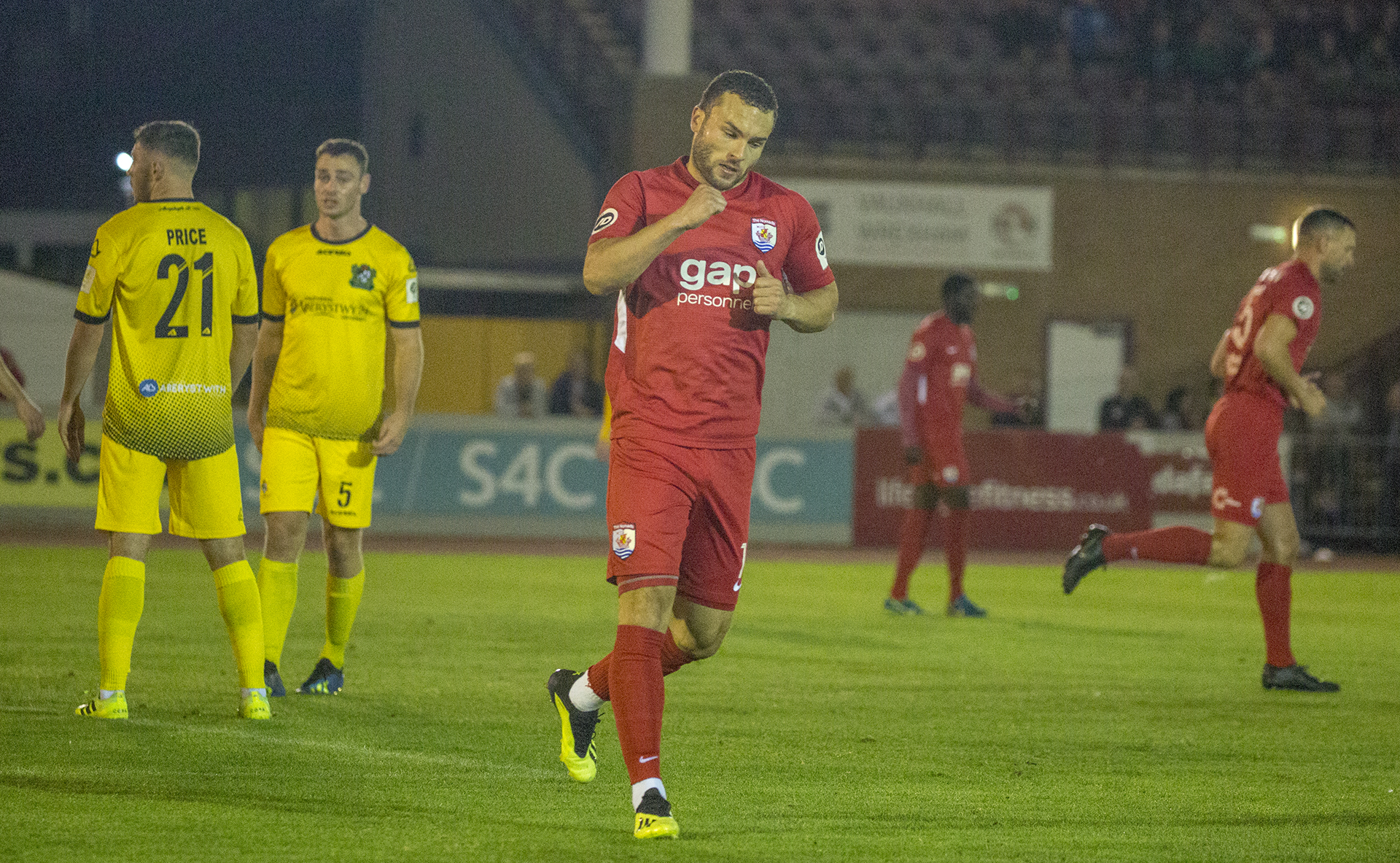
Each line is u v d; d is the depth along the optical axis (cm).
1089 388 8012
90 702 2067
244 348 2081
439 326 7669
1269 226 8100
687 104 7556
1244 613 4006
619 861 1362
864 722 2173
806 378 7856
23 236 8806
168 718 2027
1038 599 4278
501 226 8112
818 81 8544
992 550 6072
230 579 2034
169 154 2030
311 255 2234
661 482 1496
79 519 5644
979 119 8281
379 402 2281
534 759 1841
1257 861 1443
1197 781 1822
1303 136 8344
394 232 8562
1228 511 2652
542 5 8600
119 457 2005
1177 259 8050
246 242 2073
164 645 2747
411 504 5888
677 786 1712
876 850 1437
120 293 1991
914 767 1859
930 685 2558
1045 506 6103
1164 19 8875
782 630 3309
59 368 6425
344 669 2556
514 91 8025
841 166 7794
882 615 3688
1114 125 8112
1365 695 2577
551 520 5981
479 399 7712
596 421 6012
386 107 8575
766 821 1550
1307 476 6309
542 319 7744
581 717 1656
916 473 3734
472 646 2889
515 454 5962
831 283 1616
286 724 2009
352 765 1769
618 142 7638
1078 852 1454
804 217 1586
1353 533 6306
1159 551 2730
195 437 2009
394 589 3981
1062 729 2166
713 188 1450
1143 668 2853
